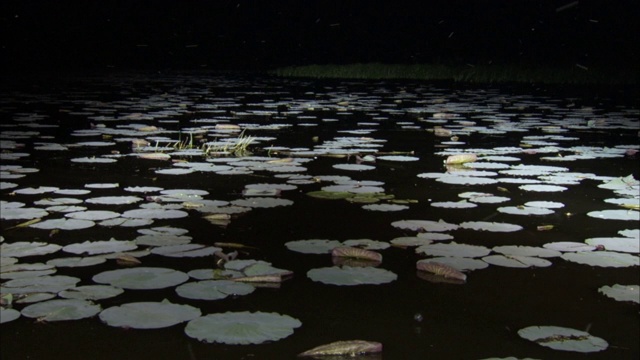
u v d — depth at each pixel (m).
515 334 2.49
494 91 17.00
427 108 12.07
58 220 3.87
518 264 3.24
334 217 4.13
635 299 2.78
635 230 3.83
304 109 11.77
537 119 10.34
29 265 3.06
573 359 2.29
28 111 10.79
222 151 6.76
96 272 3.03
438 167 5.95
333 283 2.93
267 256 3.35
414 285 2.98
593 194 4.88
